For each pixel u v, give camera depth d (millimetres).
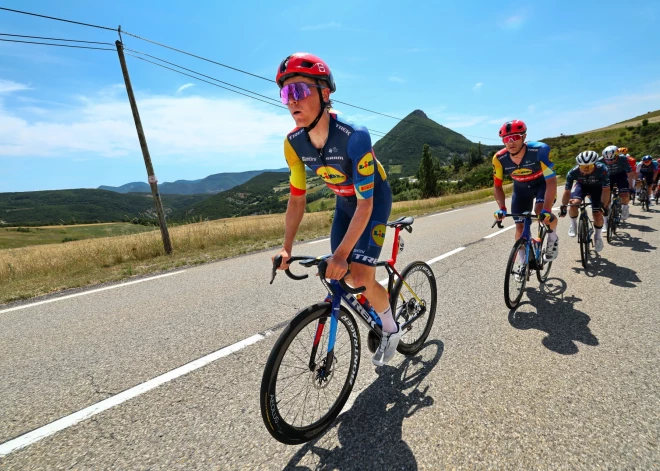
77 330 3406
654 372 2229
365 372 2439
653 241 5836
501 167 4070
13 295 4777
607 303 3391
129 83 7695
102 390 2330
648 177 9477
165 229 7816
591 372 2264
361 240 2053
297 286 4543
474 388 2158
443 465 1587
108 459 1715
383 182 2100
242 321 3420
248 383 2355
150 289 4770
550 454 1613
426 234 8148
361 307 2092
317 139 1881
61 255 7348
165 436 1866
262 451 1746
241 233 9367
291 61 1696
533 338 2775
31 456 1750
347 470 1599
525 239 3475
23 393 2332
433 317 2877
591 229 4910
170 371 2539
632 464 1536
